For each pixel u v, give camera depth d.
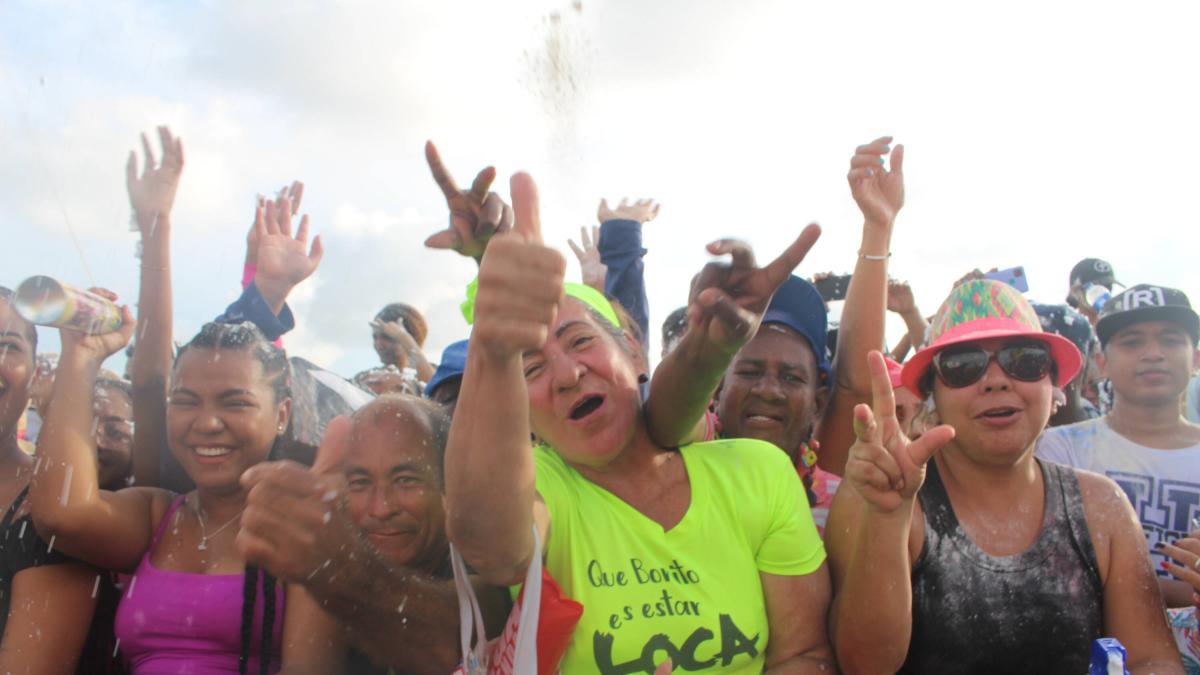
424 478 2.01
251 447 2.19
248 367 2.23
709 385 1.83
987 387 2.19
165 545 2.17
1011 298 2.34
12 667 2.05
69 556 2.13
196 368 2.20
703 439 2.30
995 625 2.09
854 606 1.85
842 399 2.86
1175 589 2.84
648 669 1.76
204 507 2.20
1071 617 2.10
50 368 2.49
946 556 2.14
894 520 1.81
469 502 1.41
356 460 2.01
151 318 2.45
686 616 1.79
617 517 1.87
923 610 2.12
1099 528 2.17
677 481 1.98
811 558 1.98
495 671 1.67
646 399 2.05
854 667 1.89
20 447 2.50
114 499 2.16
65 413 2.12
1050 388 2.24
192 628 2.01
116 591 2.23
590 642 1.77
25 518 2.18
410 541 2.00
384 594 1.70
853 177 2.82
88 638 2.17
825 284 3.59
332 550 1.59
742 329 1.68
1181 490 2.98
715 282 1.72
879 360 1.79
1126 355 3.15
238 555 2.09
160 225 2.39
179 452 2.19
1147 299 3.11
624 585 1.80
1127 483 3.07
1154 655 2.07
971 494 2.22
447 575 2.08
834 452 2.89
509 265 1.24
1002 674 2.10
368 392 2.91
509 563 1.53
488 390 1.35
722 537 1.89
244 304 2.80
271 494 1.54
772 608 1.93
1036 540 2.16
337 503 1.62
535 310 1.25
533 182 1.28
